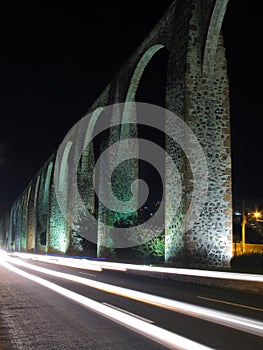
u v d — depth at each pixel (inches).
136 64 956.6
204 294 448.1
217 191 690.2
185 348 223.5
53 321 307.9
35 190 2172.7
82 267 979.3
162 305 369.4
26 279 650.2
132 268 792.3
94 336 257.0
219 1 667.4
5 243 4050.2
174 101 739.4
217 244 677.3
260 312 331.6
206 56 706.2
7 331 278.4
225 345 228.7
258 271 572.1
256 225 1644.9
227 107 711.7
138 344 234.7
